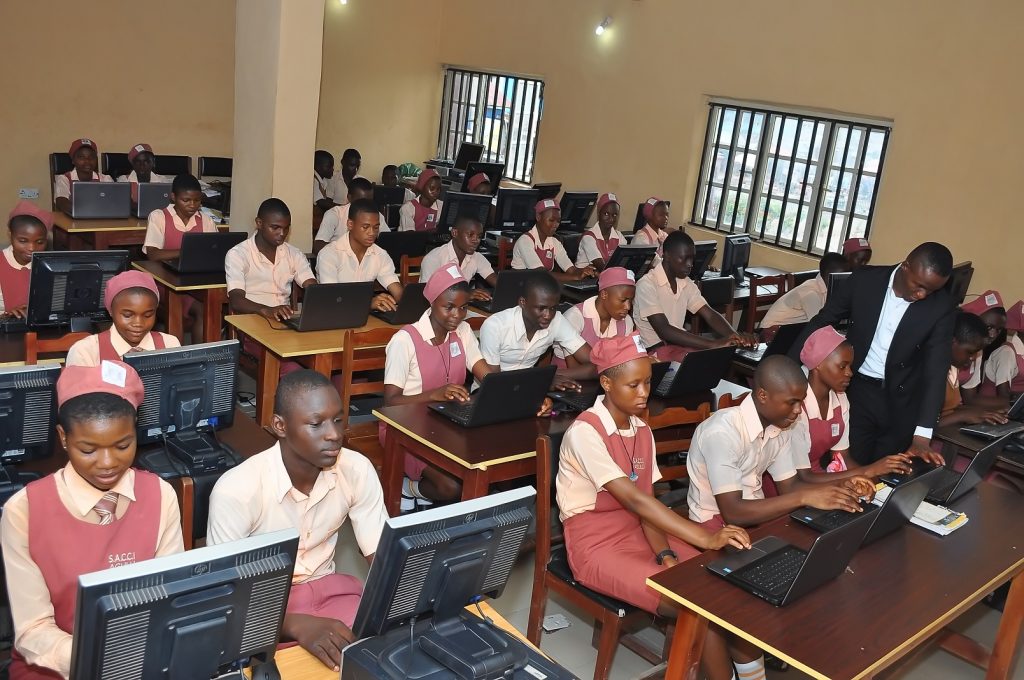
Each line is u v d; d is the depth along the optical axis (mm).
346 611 2340
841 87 7508
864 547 2783
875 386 3889
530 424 3543
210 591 1592
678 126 8906
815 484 3230
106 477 1977
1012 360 5238
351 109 11516
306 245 6816
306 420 2205
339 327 4520
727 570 2471
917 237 7109
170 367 2746
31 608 1997
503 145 11312
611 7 9500
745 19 8203
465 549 1888
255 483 2285
